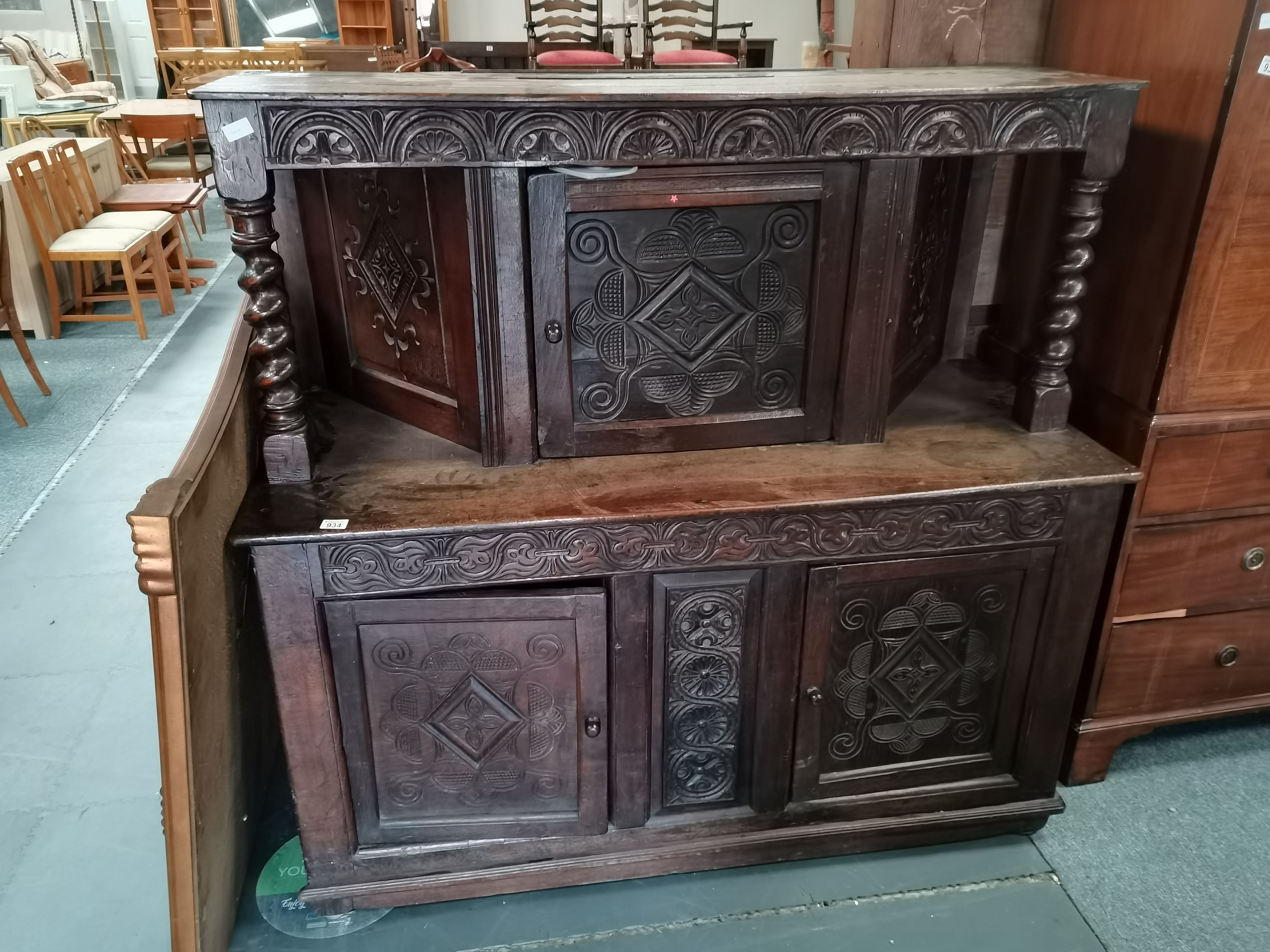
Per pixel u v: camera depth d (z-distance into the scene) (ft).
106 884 5.45
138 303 14.29
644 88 4.52
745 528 4.72
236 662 5.03
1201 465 5.52
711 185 4.58
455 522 4.48
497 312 4.64
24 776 6.25
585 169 4.41
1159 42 5.13
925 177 5.03
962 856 5.71
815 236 4.84
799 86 4.68
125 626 7.82
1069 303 5.18
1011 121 4.59
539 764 5.12
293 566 4.45
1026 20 6.29
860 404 5.22
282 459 4.80
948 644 5.29
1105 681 6.01
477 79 5.24
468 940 5.13
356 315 5.54
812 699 5.20
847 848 5.65
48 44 27.71
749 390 5.17
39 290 14.25
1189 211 5.00
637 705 5.04
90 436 11.20
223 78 5.15
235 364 5.10
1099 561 5.17
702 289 4.87
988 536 4.99
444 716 4.93
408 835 5.19
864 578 4.99
